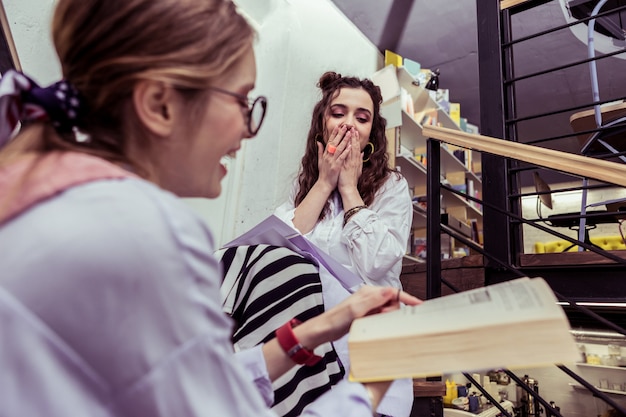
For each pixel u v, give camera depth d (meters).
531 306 0.42
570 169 1.11
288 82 2.90
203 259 0.38
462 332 0.42
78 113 0.47
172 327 0.34
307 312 1.02
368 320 0.51
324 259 1.06
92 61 0.46
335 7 3.65
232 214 2.67
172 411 0.32
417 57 4.38
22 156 0.43
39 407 0.31
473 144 1.31
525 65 4.39
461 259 1.74
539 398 1.12
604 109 1.92
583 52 4.12
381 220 1.37
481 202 1.37
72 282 0.33
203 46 0.48
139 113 0.46
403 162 3.75
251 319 1.03
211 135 0.50
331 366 0.99
